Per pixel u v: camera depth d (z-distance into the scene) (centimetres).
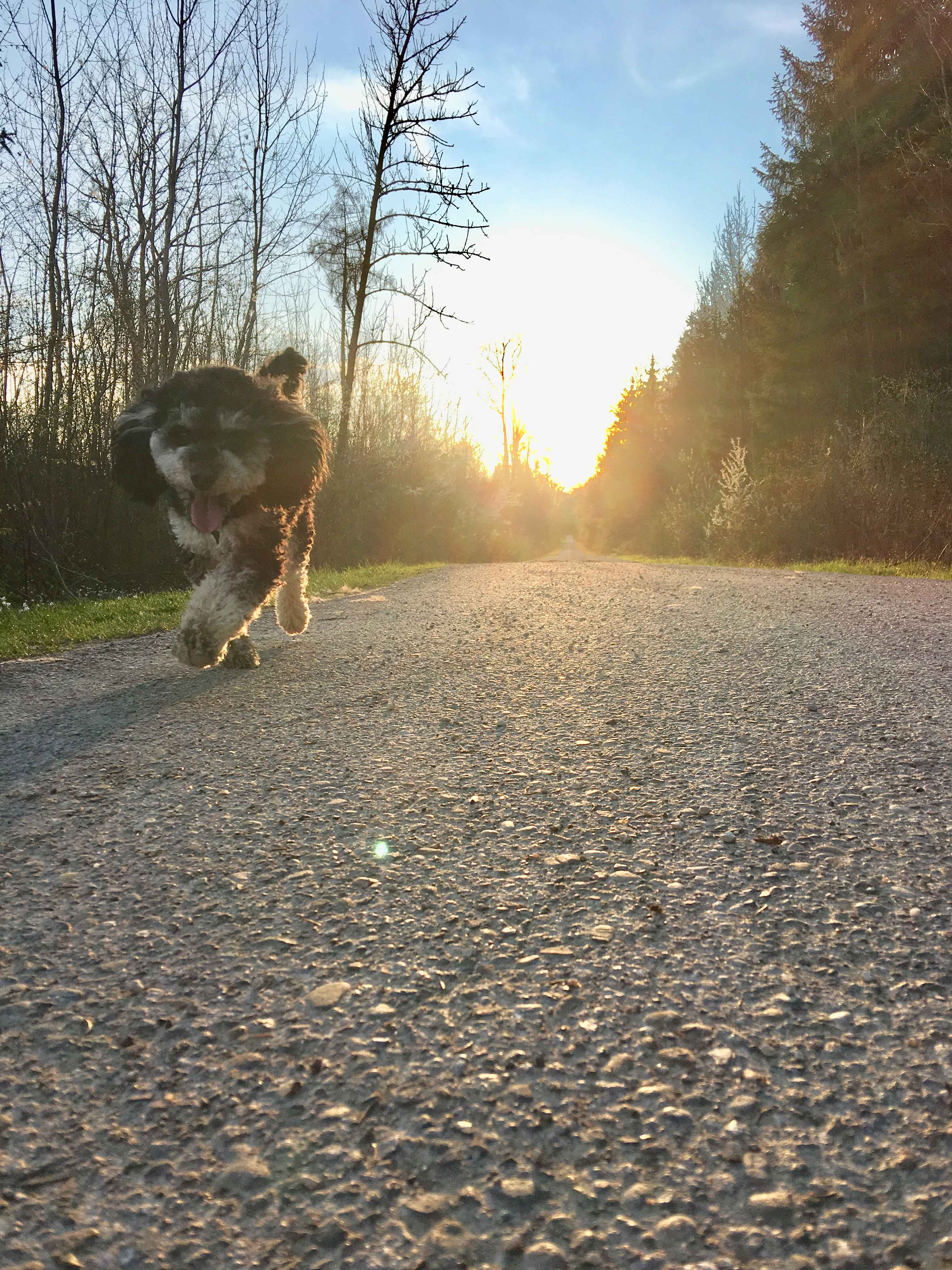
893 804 90
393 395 668
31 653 172
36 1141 47
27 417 339
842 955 64
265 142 425
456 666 152
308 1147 46
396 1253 40
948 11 563
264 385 145
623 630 188
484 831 85
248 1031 56
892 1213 42
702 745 108
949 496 433
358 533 587
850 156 666
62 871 77
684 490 883
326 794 93
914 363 597
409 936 67
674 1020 57
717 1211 42
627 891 74
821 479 494
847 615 206
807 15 687
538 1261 40
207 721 119
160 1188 44
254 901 73
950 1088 50
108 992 60
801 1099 49
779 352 731
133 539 374
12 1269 39
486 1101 49
